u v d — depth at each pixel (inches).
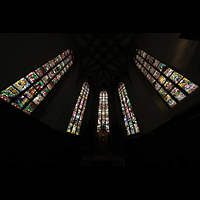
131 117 374.0
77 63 465.1
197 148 130.9
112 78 621.0
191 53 167.0
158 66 280.8
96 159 274.8
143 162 235.1
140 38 370.3
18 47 181.9
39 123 188.5
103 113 499.2
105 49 502.3
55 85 305.9
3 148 120.6
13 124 137.7
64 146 263.0
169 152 173.8
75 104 396.8
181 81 202.1
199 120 132.6
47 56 257.9
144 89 330.3
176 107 195.8
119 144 322.7
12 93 172.7
